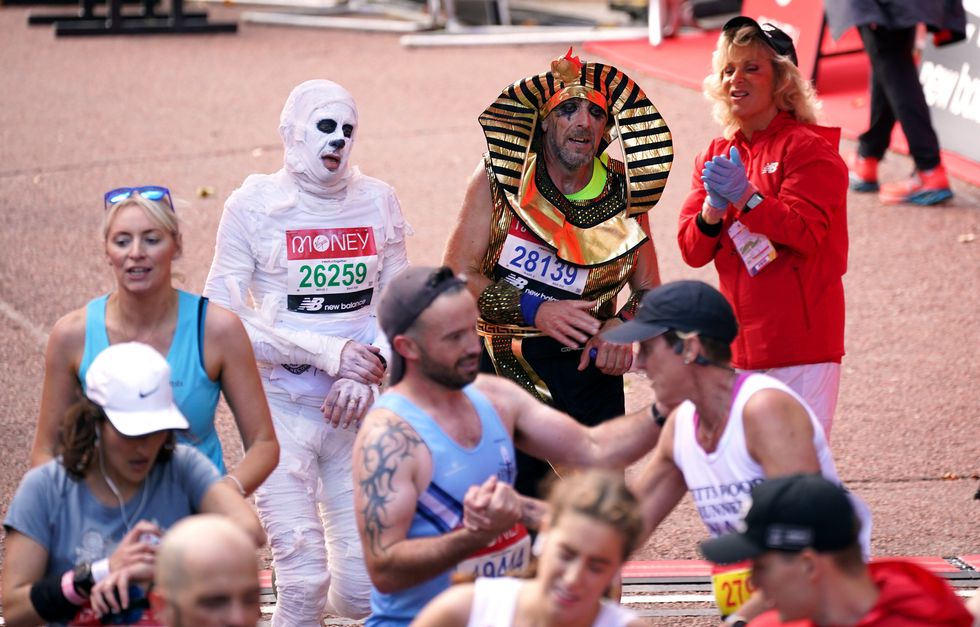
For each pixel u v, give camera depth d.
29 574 10.56
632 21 51.59
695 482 10.95
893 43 30.05
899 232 29.61
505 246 15.20
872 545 17.44
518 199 15.01
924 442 20.62
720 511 10.80
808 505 8.64
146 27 52.12
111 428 10.53
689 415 10.98
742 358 15.90
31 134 38.72
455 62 46.66
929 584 8.89
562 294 15.24
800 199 15.20
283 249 14.73
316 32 52.81
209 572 8.89
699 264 16.17
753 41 15.47
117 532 10.77
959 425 21.16
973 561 16.84
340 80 44.59
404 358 10.91
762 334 15.61
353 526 14.77
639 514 8.59
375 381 14.75
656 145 15.52
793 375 15.65
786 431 10.33
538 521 10.68
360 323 15.31
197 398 12.55
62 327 12.53
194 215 31.72
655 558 17.34
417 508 10.69
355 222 15.01
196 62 47.66
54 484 10.73
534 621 8.86
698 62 43.34
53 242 30.08
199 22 52.78
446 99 41.94
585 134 14.98
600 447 11.91
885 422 21.31
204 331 12.61
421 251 29.33
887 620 8.76
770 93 15.67
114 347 10.84
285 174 14.92
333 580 14.95
